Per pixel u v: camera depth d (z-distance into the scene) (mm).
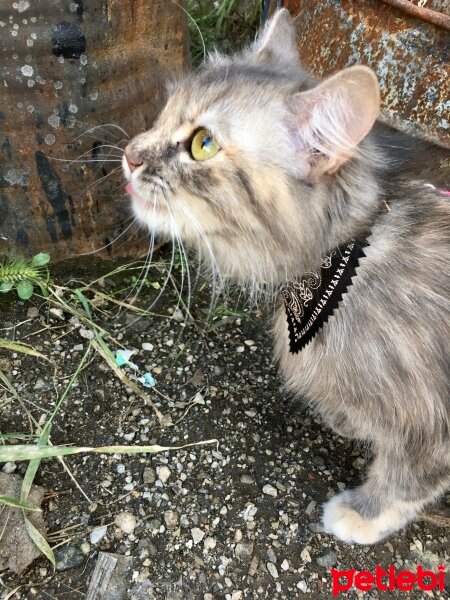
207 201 231
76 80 289
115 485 295
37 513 275
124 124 322
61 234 348
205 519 292
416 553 301
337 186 220
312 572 285
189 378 344
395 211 242
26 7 258
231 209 229
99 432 311
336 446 332
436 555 302
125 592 264
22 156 304
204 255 276
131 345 352
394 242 238
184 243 345
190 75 263
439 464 262
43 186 320
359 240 233
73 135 307
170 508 292
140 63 311
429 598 285
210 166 222
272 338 367
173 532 285
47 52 275
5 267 336
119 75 303
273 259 241
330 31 346
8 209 326
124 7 281
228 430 326
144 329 361
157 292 381
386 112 336
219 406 334
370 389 247
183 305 375
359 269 237
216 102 223
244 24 544
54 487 289
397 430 255
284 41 268
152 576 271
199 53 507
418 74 318
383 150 253
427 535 309
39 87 284
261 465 317
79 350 342
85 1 267
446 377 240
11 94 281
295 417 338
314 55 362
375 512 287
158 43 315
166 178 233
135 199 254
